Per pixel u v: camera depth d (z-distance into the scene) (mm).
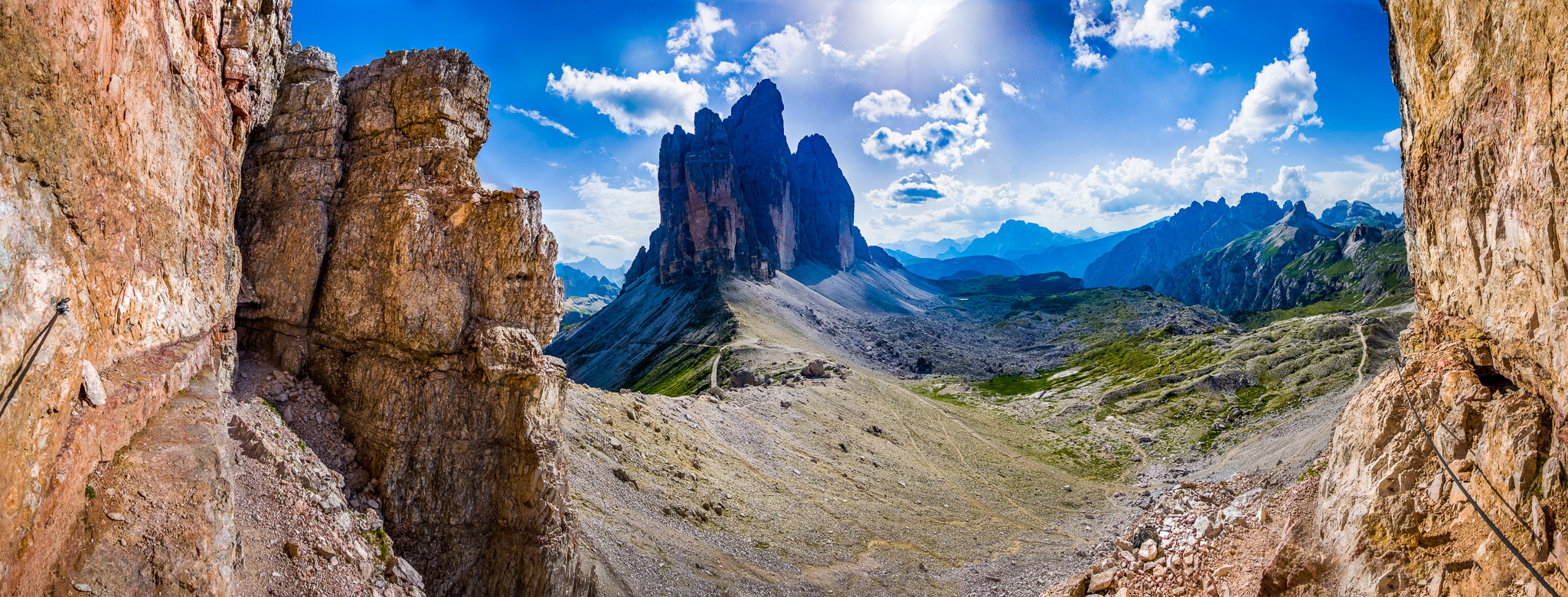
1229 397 152750
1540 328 17203
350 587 26250
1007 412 164125
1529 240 17125
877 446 115250
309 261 36438
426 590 34219
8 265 12383
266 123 36094
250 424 29562
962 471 113625
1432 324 23906
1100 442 137625
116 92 17438
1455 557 17812
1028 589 67875
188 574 15930
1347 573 20500
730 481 82438
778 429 108562
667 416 94562
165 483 17047
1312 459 42594
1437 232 23203
